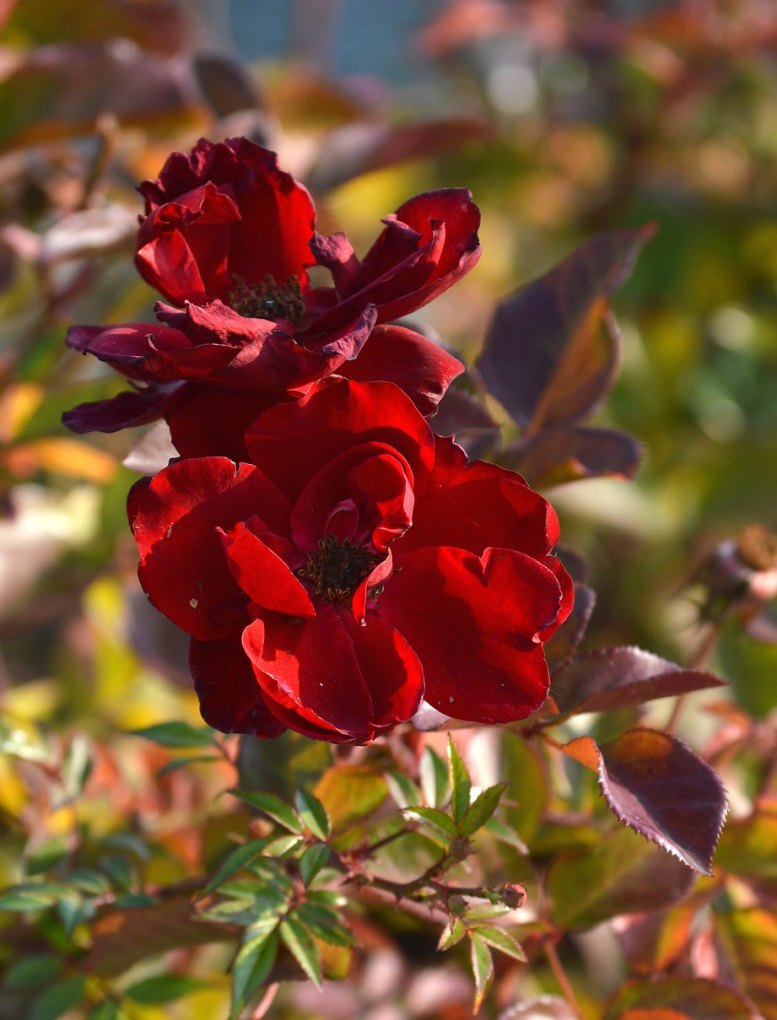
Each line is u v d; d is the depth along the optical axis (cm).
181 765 70
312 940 65
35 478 98
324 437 62
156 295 84
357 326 61
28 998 72
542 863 72
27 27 95
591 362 72
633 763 65
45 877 73
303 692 61
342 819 68
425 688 61
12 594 84
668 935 71
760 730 74
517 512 61
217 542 61
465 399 68
